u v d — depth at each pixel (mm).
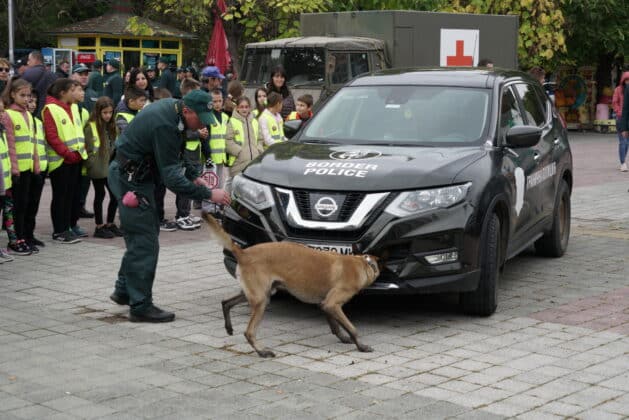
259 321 6832
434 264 7418
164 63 24016
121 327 7598
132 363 6609
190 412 5598
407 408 5672
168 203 14789
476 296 7816
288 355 6844
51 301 8461
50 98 11078
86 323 7719
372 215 7379
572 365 6578
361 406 5707
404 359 6734
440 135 8562
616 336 7340
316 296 6957
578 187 17031
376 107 9031
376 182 7484
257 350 6793
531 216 9203
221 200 7609
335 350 6980
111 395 5902
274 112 12914
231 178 12539
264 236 7668
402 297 8703
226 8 23438
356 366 6562
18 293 8766
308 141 8875
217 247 11141
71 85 11078
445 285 7461
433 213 7410
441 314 8062
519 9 27359
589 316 7957
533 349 6980
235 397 5875
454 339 7262
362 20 19516
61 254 10633
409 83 9281
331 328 7160
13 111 10367
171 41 29281
